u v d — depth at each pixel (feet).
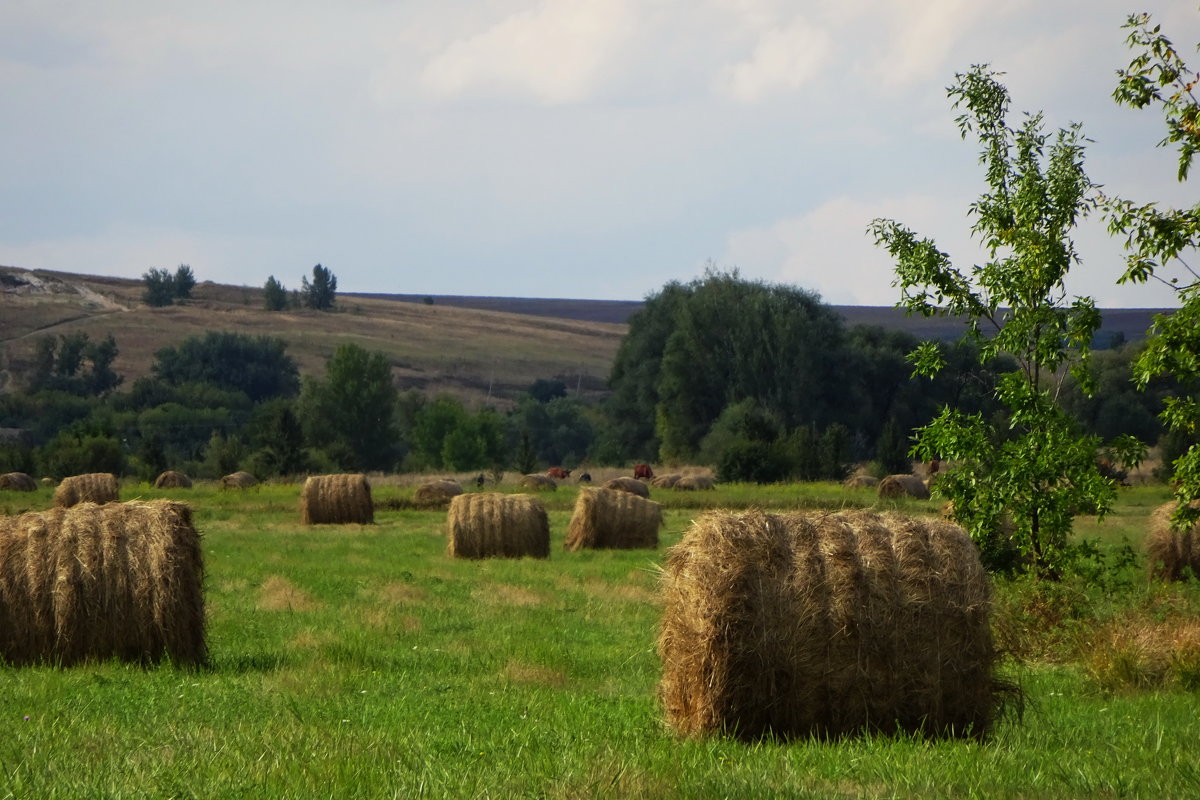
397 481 566.36
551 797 60.95
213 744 73.46
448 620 147.02
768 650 78.07
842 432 566.36
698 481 484.33
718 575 78.89
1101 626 115.03
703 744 75.87
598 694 99.35
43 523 114.11
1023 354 144.15
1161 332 112.78
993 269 142.82
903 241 147.95
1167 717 88.17
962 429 139.33
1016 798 61.93
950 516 141.69
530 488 500.74
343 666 110.11
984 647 80.89
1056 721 86.63
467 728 80.84
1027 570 135.95
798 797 61.36
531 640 130.21
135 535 112.78
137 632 111.45
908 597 79.56
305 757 68.85
